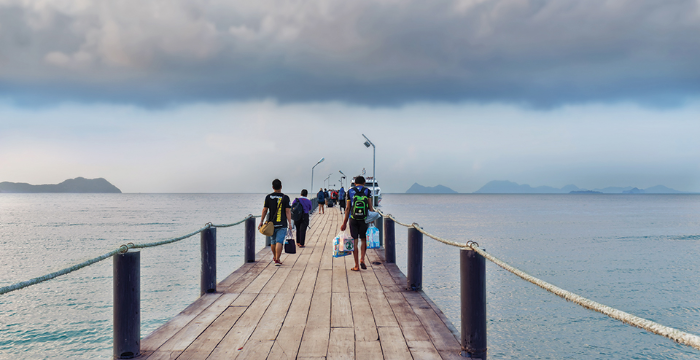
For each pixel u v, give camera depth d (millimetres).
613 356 12023
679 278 22406
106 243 36219
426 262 26484
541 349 12484
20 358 10711
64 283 20188
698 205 166375
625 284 20906
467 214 84875
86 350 11242
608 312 2332
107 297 17188
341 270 9289
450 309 15656
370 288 7500
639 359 11812
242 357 4289
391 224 10195
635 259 28688
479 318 4277
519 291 19531
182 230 48625
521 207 132750
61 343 11766
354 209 9164
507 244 36188
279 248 9969
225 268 21594
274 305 6344
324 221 24922
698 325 14734
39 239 39312
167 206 138500
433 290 18656
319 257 11195
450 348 4547
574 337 13492
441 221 62812
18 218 75562
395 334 5012
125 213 92312
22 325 13375
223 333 5039
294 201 13500
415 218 69125
